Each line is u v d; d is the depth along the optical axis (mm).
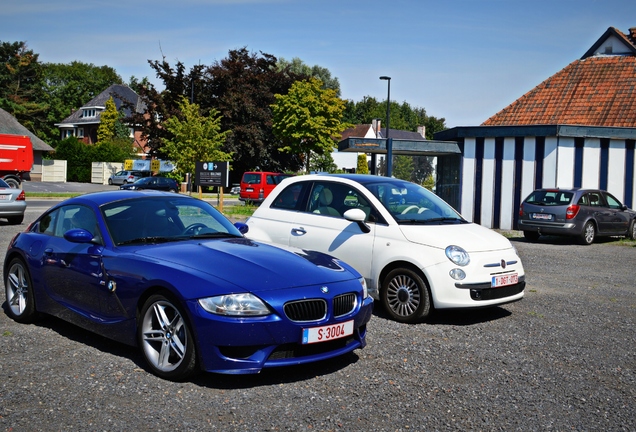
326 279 4770
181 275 4457
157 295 4527
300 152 42406
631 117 22484
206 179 19375
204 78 48219
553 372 4988
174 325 4480
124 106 48500
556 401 4320
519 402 4277
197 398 4137
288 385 4457
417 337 5973
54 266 5582
